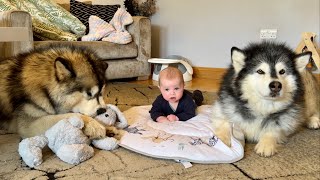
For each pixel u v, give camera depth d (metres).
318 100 2.17
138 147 1.56
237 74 1.73
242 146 1.56
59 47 1.83
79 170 1.37
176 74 1.94
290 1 3.82
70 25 3.79
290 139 1.83
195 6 4.52
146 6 4.84
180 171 1.38
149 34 4.15
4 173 1.34
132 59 4.05
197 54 4.63
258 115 1.69
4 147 1.65
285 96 1.65
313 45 3.00
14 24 2.55
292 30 3.88
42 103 1.63
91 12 4.19
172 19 4.79
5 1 3.08
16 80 1.70
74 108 1.67
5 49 2.62
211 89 3.54
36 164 1.41
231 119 1.75
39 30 3.38
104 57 3.63
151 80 4.19
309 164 1.45
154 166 1.42
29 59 1.75
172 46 4.87
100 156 1.53
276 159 1.51
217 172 1.37
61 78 1.57
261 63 1.62
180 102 2.02
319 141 1.79
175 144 1.55
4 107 1.76
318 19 3.70
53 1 4.14
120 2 5.08
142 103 2.75
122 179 1.30
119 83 3.81
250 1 4.07
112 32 3.89
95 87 1.65
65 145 1.46
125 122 1.84
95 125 1.59
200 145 1.55
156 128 1.80
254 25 4.11
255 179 1.31
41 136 1.51
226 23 4.30
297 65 1.70
